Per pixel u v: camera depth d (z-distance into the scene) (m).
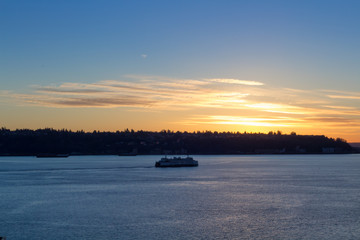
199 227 88.56
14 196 132.62
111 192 142.50
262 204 116.88
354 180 192.75
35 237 80.69
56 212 104.44
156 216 99.44
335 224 91.25
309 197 131.12
